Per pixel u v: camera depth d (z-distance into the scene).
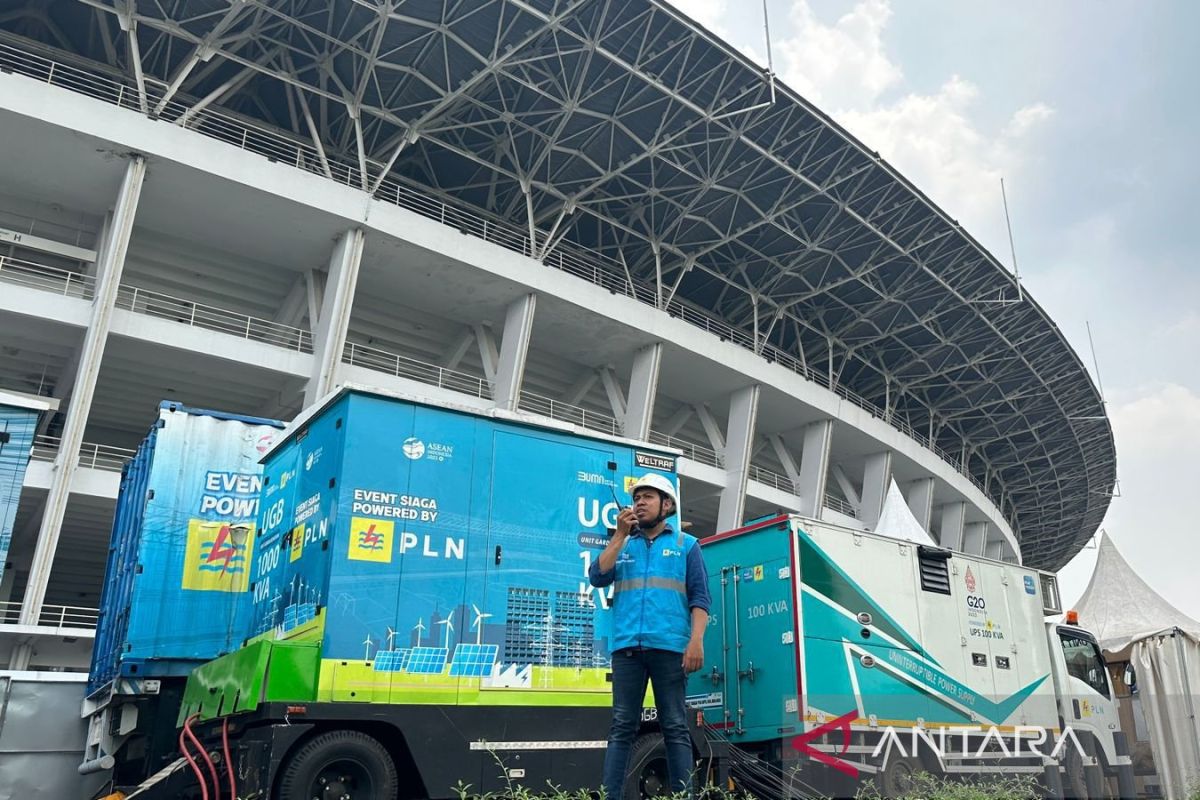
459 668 9.04
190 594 12.24
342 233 29.73
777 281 43.66
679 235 39.75
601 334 37.00
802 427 47.81
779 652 12.27
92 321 24.69
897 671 12.91
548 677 9.53
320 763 7.92
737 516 40.56
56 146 25.48
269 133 31.03
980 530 67.56
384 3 26.70
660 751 9.69
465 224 36.81
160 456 12.63
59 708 13.19
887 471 51.12
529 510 10.02
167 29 26.64
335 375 28.55
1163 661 16.41
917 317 48.25
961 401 59.66
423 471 9.45
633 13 29.27
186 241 30.19
